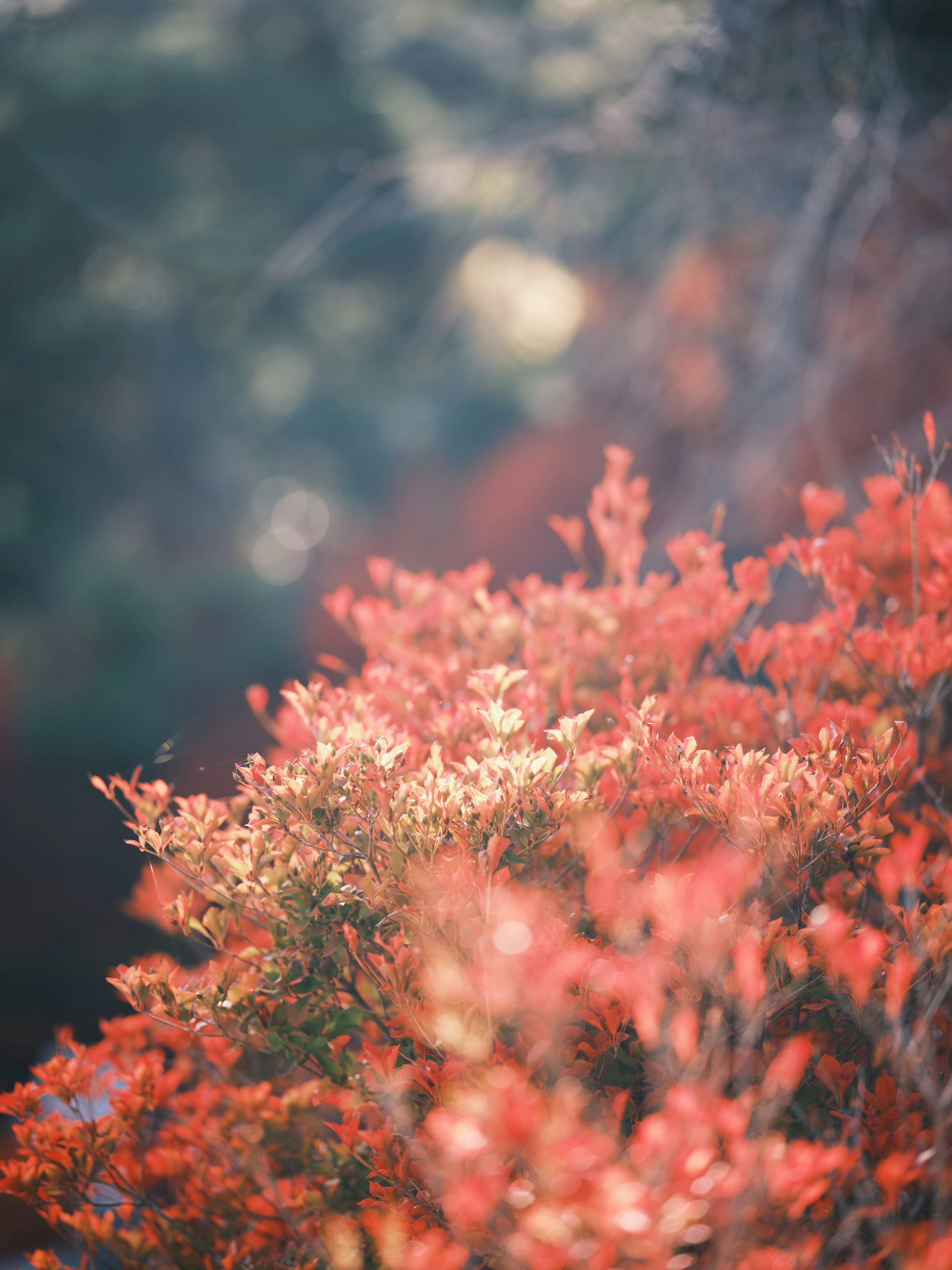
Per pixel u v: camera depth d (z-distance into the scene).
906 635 2.19
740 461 6.95
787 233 6.23
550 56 7.98
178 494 20.95
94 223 15.81
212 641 15.30
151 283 17.81
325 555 21.88
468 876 1.63
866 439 6.53
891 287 5.77
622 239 7.83
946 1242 1.21
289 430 22.47
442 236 10.11
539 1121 1.17
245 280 16.36
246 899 1.85
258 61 13.75
